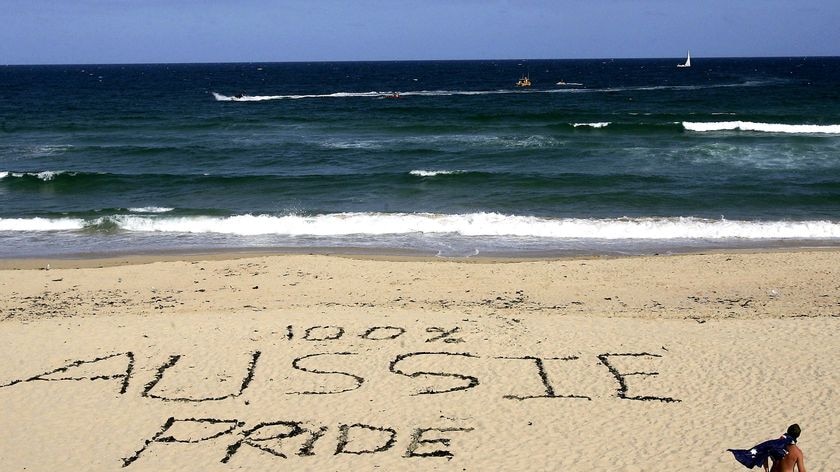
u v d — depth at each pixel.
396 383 11.91
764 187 27.19
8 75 182.75
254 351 13.12
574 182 28.56
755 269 18.31
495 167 32.22
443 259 19.95
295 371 12.34
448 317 14.72
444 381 11.96
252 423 10.78
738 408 10.93
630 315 15.13
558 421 10.71
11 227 23.69
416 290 17.12
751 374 11.97
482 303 16.12
